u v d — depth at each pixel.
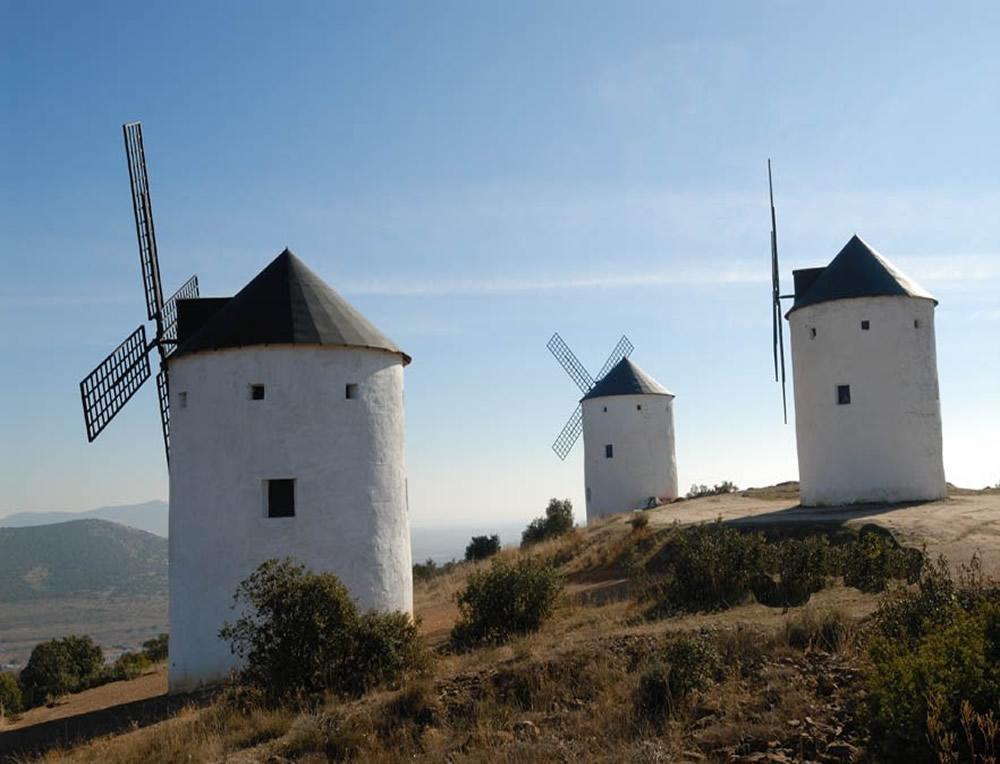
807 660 11.37
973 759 7.60
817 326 29.84
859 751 8.56
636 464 46.56
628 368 48.28
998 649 8.98
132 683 24.33
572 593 22.56
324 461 18.84
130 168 21.62
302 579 15.47
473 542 46.38
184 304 21.70
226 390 18.80
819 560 17.11
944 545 20.28
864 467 28.61
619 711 10.69
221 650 18.23
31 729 17.78
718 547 17.94
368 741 11.27
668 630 13.51
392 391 20.33
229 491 18.52
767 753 8.95
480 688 12.32
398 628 15.30
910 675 8.44
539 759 9.62
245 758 11.36
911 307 29.00
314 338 18.95
